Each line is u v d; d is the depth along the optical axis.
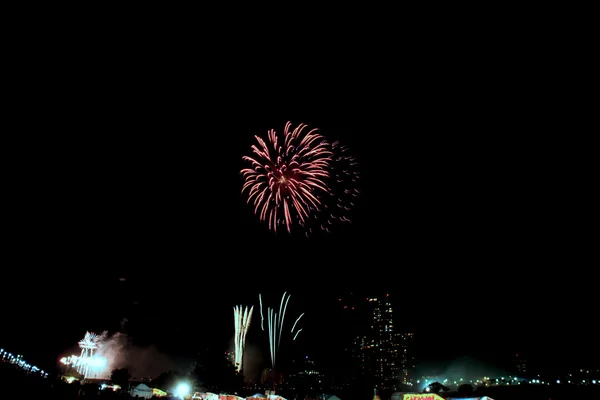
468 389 112.94
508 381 134.25
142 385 60.03
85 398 31.58
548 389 102.25
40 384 28.61
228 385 68.56
